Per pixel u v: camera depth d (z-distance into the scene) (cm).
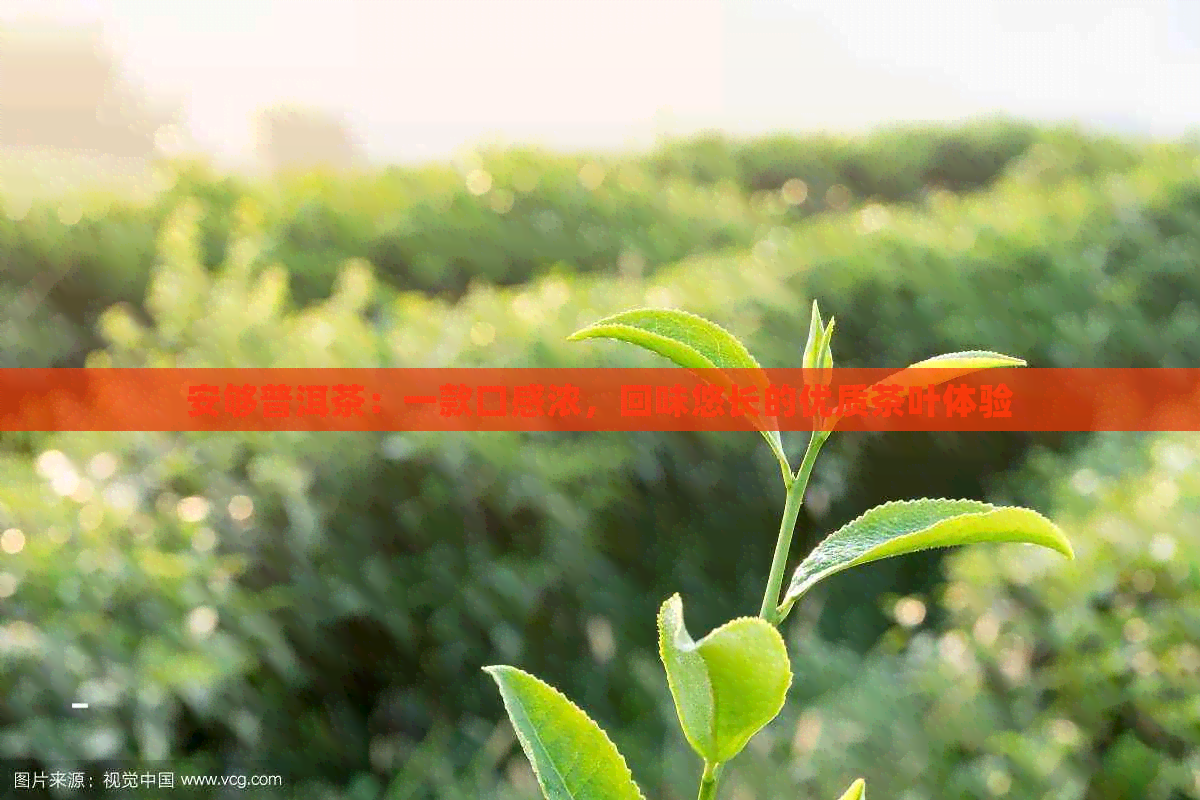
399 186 699
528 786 289
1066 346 492
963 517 56
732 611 397
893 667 302
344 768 320
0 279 615
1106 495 321
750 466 403
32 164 695
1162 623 259
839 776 251
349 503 333
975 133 1168
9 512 286
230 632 291
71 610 266
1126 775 238
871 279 481
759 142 1116
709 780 50
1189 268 558
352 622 333
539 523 355
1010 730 252
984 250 512
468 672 343
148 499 318
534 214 700
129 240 642
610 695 351
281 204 667
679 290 446
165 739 262
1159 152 885
